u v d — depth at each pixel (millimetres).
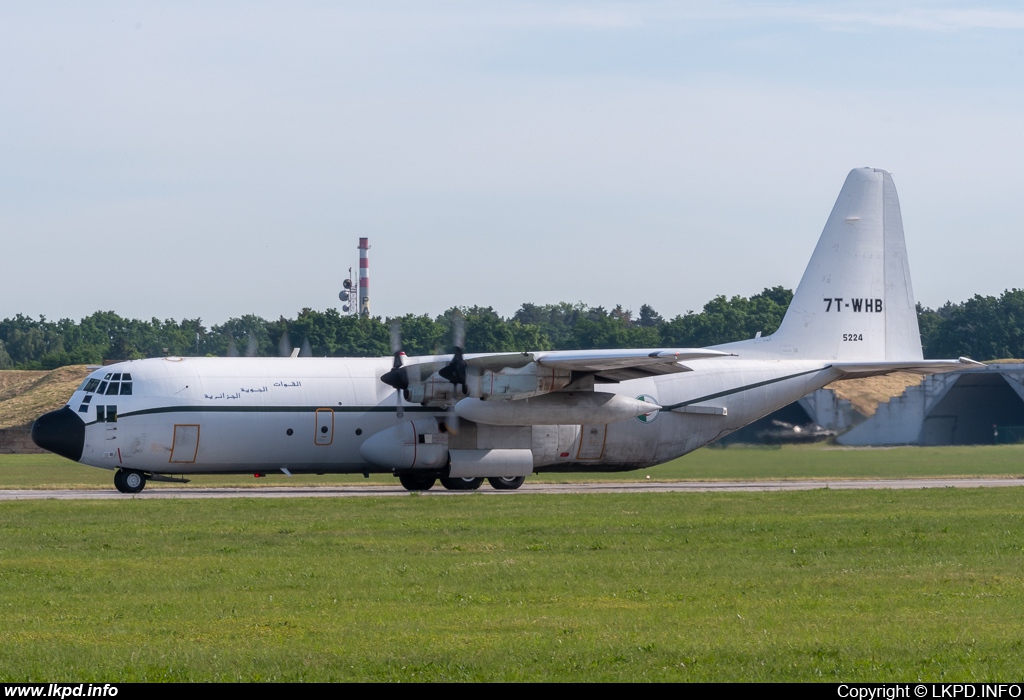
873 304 137875
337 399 119125
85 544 72438
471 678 39469
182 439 114562
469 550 70438
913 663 41750
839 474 146375
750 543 74312
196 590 55906
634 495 112125
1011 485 130375
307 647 43594
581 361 112250
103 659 41750
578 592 55906
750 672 40500
